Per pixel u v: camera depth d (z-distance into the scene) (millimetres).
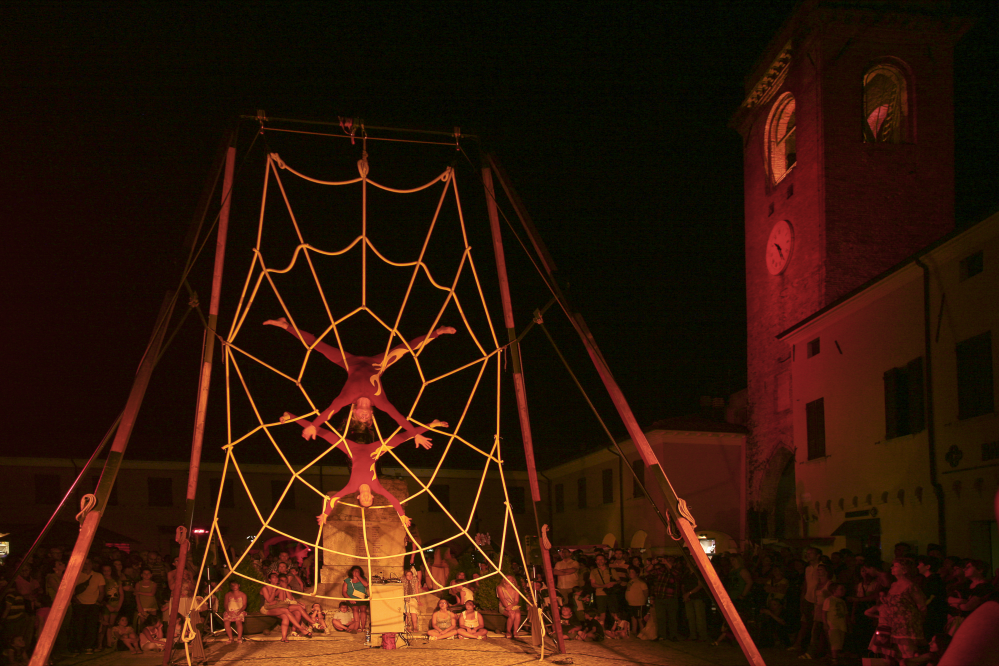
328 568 16594
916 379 18453
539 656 12047
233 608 14633
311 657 12133
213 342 11375
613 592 15578
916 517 18203
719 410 32750
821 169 25953
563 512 39719
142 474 36719
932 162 26219
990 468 15695
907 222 25859
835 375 22406
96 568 13977
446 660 11656
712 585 8562
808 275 26391
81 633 13281
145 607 14336
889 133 27859
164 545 36250
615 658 11922
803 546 22266
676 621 14758
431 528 41062
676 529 9117
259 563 18234
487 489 42031
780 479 27625
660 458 29734
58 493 35156
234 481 38188
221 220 11484
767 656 12312
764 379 28906
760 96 30359
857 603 11750
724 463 29938
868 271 25453
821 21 26312
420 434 12938
